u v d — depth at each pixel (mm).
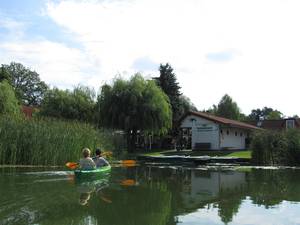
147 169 27984
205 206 14016
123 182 19547
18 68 97000
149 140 54031
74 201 13773
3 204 12789
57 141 27094
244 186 19484
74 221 11180
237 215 12742
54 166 26219
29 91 97625
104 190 16656
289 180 22422
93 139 30406
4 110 43875
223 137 51594
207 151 48000
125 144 39969
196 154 44344
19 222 10750
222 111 87875
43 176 20031
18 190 15430
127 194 15914
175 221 11750
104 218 11695
